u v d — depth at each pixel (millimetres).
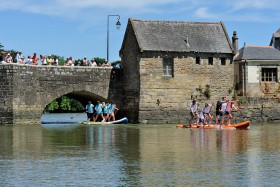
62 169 17734
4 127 39406
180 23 47500
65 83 45625
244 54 51250
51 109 98688
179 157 20391
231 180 15766
